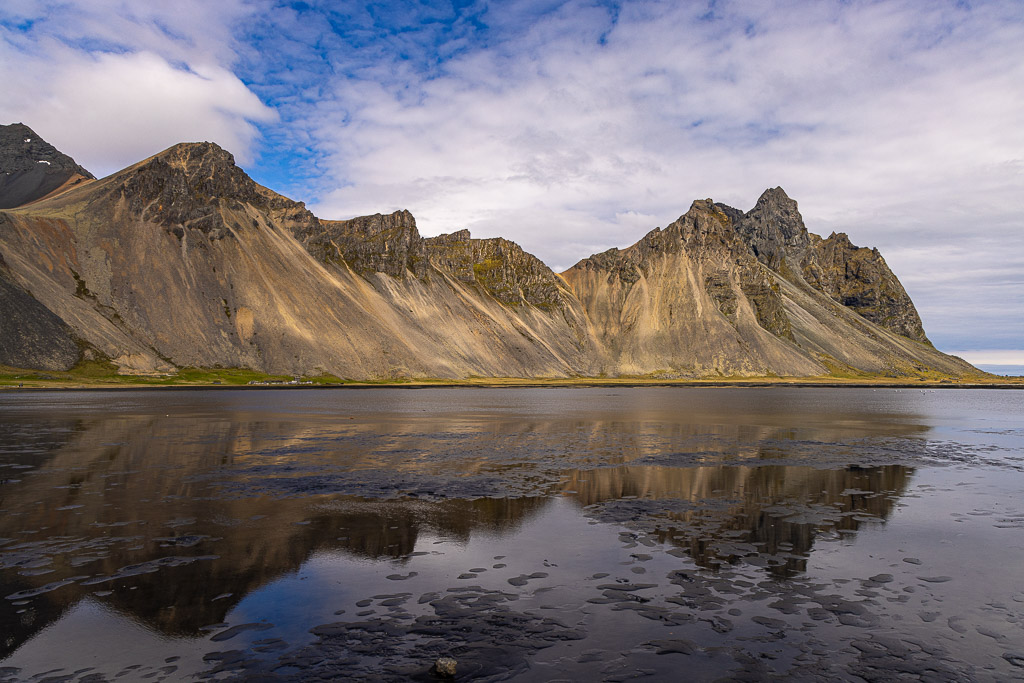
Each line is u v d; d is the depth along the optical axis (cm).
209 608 1352
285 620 1293
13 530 1961
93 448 3872
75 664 1103
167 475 2966
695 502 2458
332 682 1039
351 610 1350
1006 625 1300
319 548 1802
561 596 1442
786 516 2231
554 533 1989
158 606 1362
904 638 1233
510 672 1078
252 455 3669
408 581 1536
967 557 1761
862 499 2531
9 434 4581
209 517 2152
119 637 1209
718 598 1438
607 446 4250
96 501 2383
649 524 2109
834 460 3647
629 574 1602
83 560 1669
